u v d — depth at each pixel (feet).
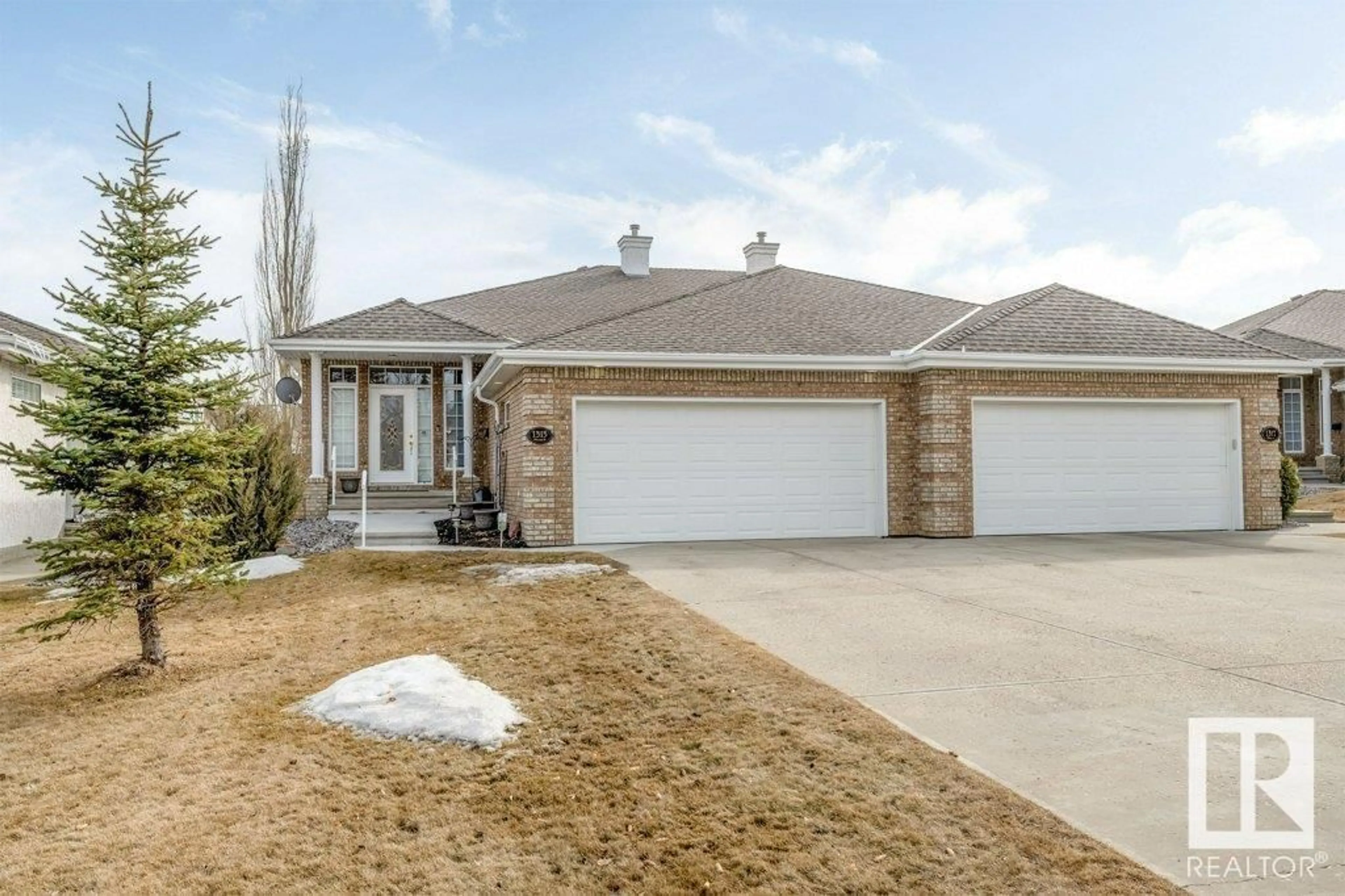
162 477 21.97
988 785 13.21
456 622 25.80
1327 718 16.02
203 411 24.18
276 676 21.54
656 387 45.37
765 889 10.75
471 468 58.80
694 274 77.71
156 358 21.99
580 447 44.91
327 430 58.08
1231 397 50.44
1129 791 12.96
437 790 14.17
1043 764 14.07
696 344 47.06
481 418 59.82
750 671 19.33
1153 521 49.62
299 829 12.97
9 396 48.98
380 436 59.93
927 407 47.16
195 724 18.11
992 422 47.80
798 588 30.19
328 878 11.53
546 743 15.89
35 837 13.15
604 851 11.98
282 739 16.78
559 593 29.53
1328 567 34.94
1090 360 47.73
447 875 11.51
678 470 45.83
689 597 28.58
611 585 30.63
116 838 12.92
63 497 57.72
